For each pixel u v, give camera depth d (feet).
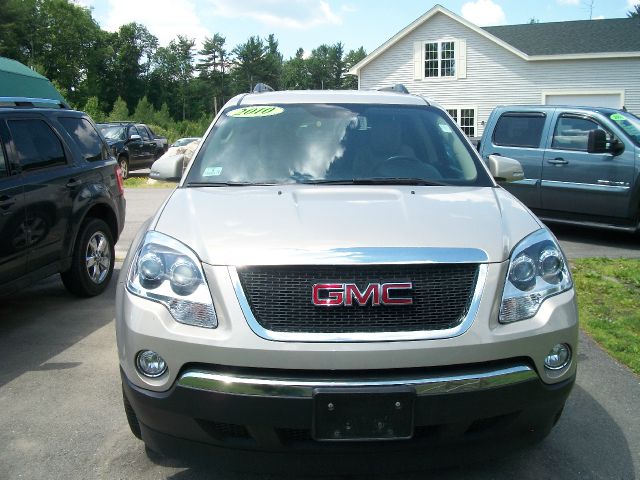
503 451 8.88
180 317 8.59
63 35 264.31
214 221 9.55
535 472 10.06
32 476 10.02
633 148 28.27
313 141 12.96
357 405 8.09
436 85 101.91
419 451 8.45
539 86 97.60
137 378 8.73
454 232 9.16
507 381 8.43
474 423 8.66
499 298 8.72
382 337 8.29
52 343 16.11
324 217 9.53
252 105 14.15
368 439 8.17
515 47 97.40
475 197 10.89
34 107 18.71
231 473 10.07
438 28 100.12
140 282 8.99
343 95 14.69
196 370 8.38
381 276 8.54
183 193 11.28
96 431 11.48
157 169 13.96
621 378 13.89
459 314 8.62
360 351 8.18
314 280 8.47
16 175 16.55
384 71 103.96
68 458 10.57
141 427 9.11
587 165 29.53
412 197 10.67
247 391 8.13
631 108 94.12
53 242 17.98
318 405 8.07
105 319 18.11
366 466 8.43
